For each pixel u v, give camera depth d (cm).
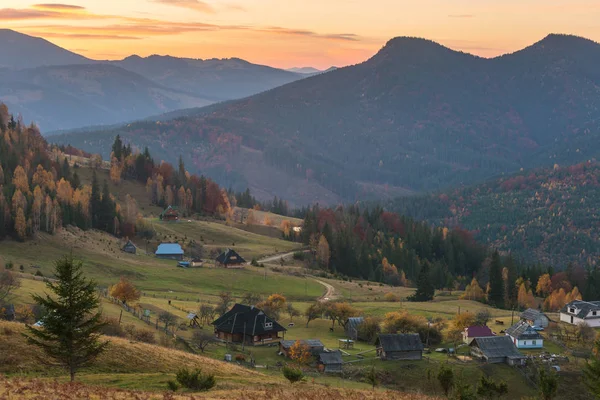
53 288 5753
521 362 11544
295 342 11269
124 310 12212
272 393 6625
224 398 6081
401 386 10338
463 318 13588
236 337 12144
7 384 5516
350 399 6869
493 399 8550
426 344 12975
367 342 13075
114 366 7256
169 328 11644
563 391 10475
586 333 13462
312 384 8088
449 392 9544
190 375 6594
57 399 5138
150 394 5800
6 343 7000
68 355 5800
